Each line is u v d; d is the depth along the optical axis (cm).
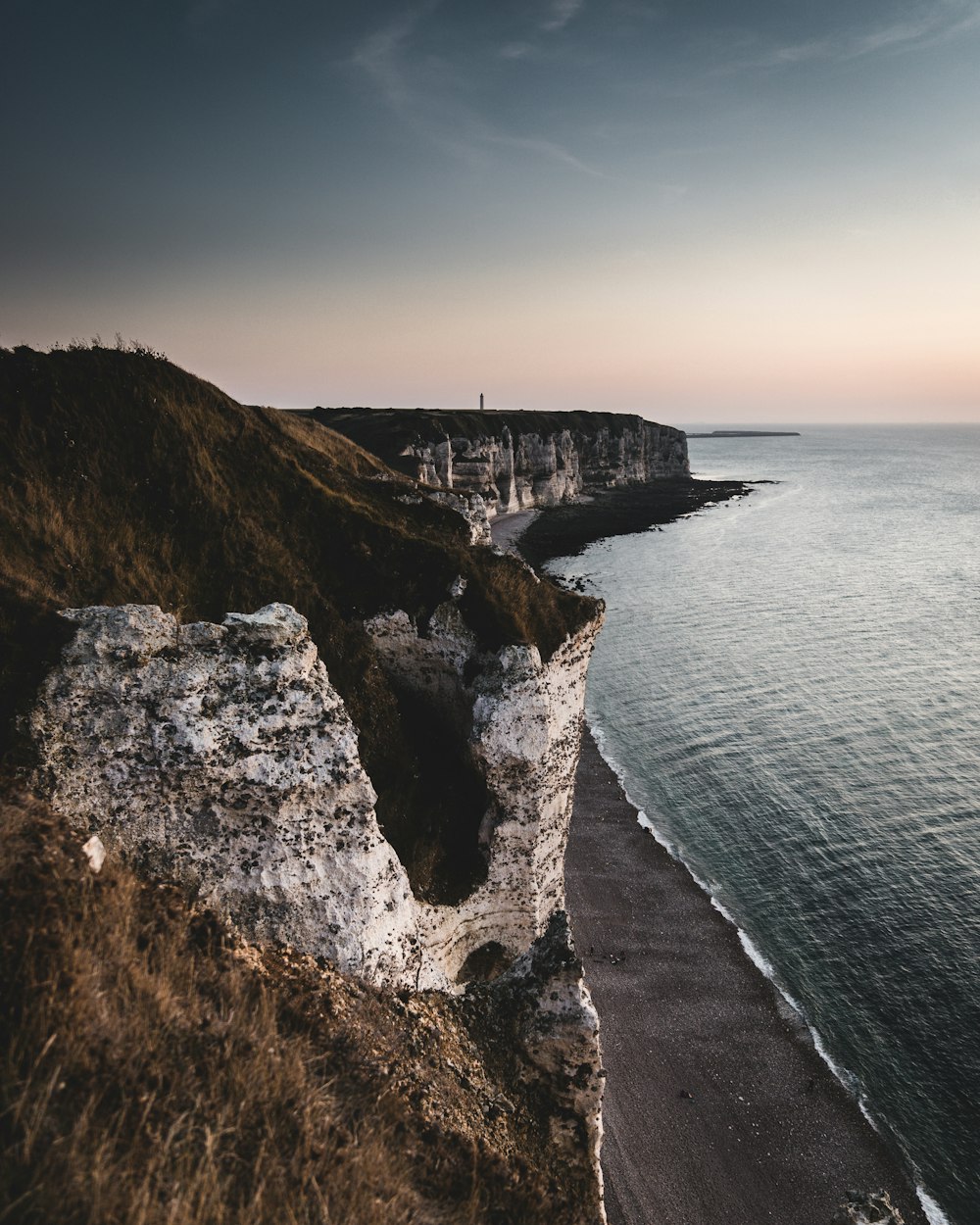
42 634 1433
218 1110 790
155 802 1405
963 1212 2638
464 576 2523
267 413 3434
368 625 2466
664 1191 2655
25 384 2262
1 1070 695
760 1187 2689
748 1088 3059
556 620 2567
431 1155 988
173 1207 616
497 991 1527
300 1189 750
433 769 2402
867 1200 2214
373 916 1555
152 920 1039
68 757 1348
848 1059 3189
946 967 3612
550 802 2472
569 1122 1373
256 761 1464
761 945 3803
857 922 3922
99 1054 765
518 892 2422
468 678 2384
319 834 1530
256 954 1213
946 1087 3062
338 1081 1021
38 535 1956
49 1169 618
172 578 2164
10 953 810
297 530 2584
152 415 2464
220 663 1490
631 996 3488
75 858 1021
